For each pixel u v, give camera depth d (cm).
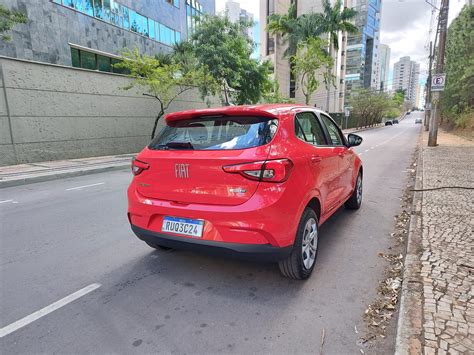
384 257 373
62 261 376
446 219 465
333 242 421
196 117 327
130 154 1598
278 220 268
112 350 226
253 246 269
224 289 307
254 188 266
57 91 1302
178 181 296
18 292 308
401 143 2242
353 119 5709
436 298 263
